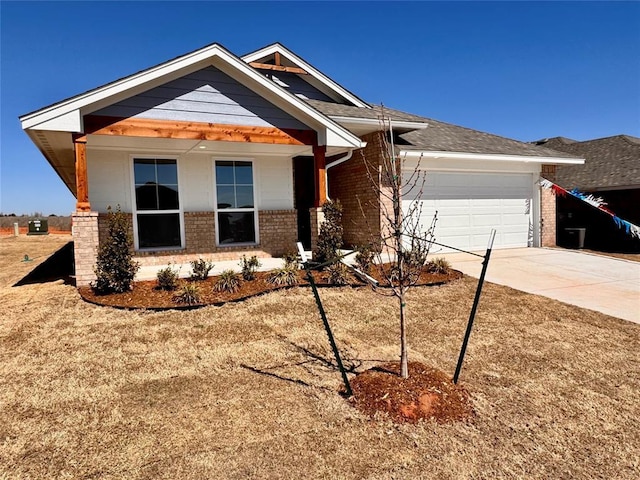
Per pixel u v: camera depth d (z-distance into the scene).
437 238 12.20
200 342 5.34
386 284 8.00
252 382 4.32
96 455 3.07
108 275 6.91
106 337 5.43
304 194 13.14
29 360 4.78
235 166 10.60
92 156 9.13
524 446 3.39
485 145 13.34
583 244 14.94
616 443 3.48
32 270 11.81
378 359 5.04
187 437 3.32
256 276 8.09
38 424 3.48
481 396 4.19
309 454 3.15
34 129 6.77
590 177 16.22
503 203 13.38
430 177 12.01
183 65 7.74
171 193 9.91
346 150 10.52
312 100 13.23
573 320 6.70
